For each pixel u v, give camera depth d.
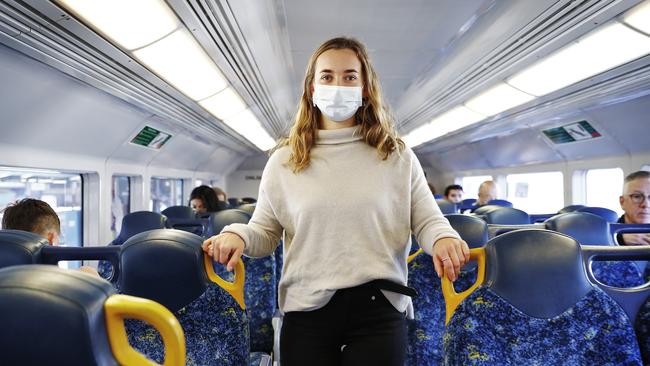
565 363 1.25
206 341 1.33
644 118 4.13
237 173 13.66
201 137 6.73
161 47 2.55
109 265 2.36
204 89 3.69
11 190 3.21
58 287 0.62
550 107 4.51
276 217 1.23
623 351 1.27
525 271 1.28
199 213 4.72
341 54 1.17
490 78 3.85
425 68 4.42
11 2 1.77
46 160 3.37
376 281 1.11
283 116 6.88
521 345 1.26
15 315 0.60
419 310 2.07
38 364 0.60
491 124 5.96
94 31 2.17
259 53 3.43
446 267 1.06
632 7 2.21
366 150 1.17
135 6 1.99
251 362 1.98
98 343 0.62
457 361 1.28
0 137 2.80
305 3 2.97
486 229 2.27
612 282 2.08
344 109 1.15
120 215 5.34
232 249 1.13
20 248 1.36
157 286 1.32
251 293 2.20
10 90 2.56
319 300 1.11
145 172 5.72
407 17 3.21
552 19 2.54
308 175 1.16
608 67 3.08
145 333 1.35
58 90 2.93
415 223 1.20
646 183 3.00
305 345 1.14
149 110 4.12
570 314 1.27
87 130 3.68
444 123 6.33
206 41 2.57
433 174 13.60
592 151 5.31
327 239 1.11
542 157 6.52
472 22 3.18
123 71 2.88
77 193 4.20
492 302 1.28
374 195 1.12
